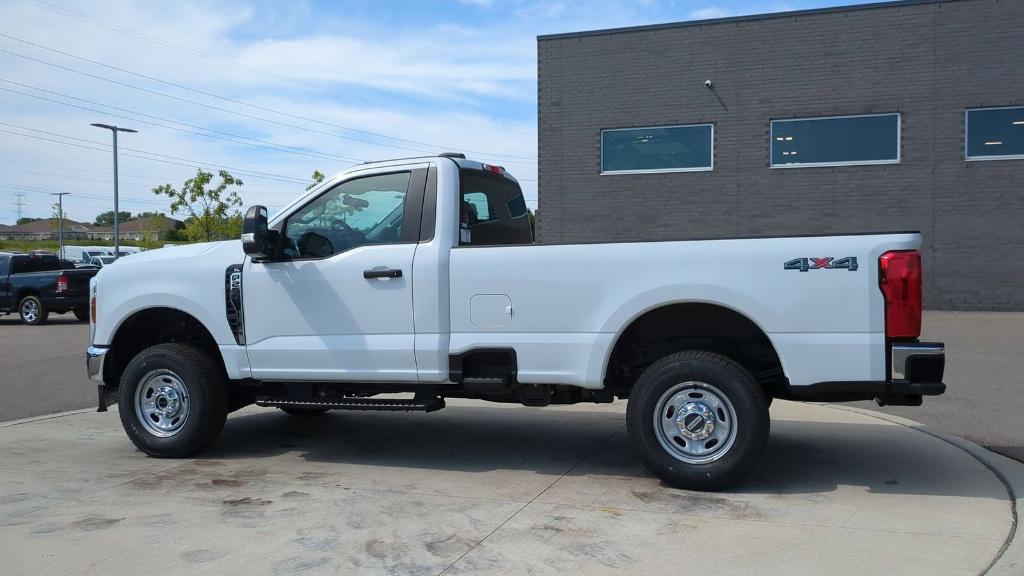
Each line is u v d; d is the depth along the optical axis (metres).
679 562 4.12
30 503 5.20
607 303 5.46
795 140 18.55
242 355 6.30
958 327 15.01
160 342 7.13
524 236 7.50
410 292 5.85
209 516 4.92
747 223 18.81
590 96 19.47
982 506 4.97
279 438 7.22
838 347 5.05
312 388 6.32
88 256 49.03
